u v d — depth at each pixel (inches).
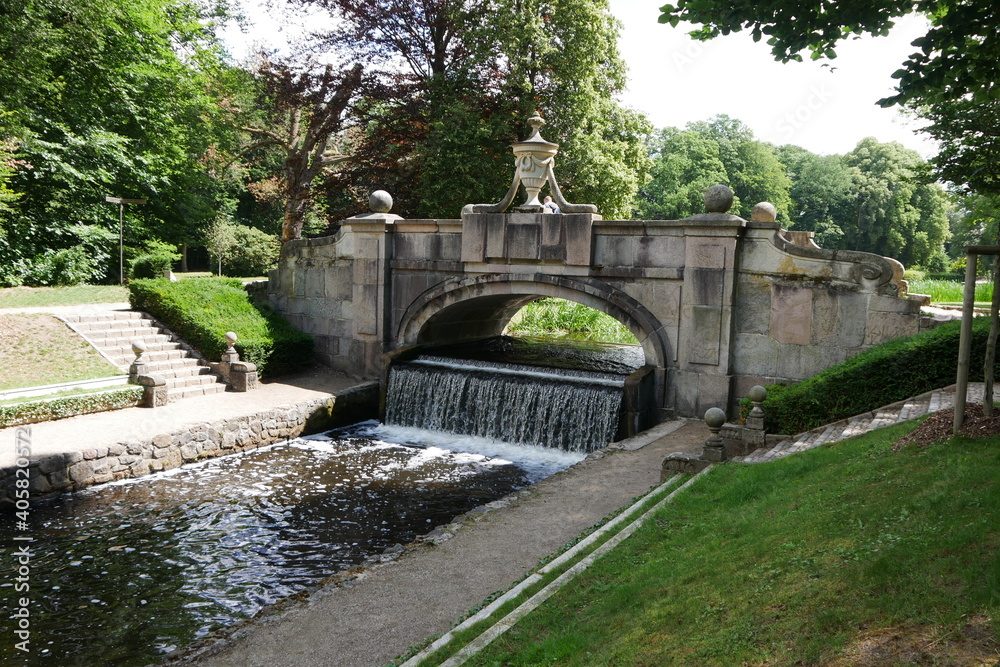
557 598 239.6
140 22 1121.4
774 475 323.3
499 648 207.3
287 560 378.9
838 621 162.9
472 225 675.4
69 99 1064.8
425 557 311.0
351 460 558.3
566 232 625.6
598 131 1032.8
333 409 661.3
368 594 277.1
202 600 333.7
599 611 219.6
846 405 442.6
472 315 848.3
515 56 949.8
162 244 1258.0
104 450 480.1
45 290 908.6
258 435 587.8
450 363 690.2
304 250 799.7
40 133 1032.8
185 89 1219.9
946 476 235.5
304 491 484.1
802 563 199.9
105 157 1096.2
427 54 1066.1
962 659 136.9
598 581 247.9
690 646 173.2
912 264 2409.0
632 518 320.2
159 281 789.2
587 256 617.0
